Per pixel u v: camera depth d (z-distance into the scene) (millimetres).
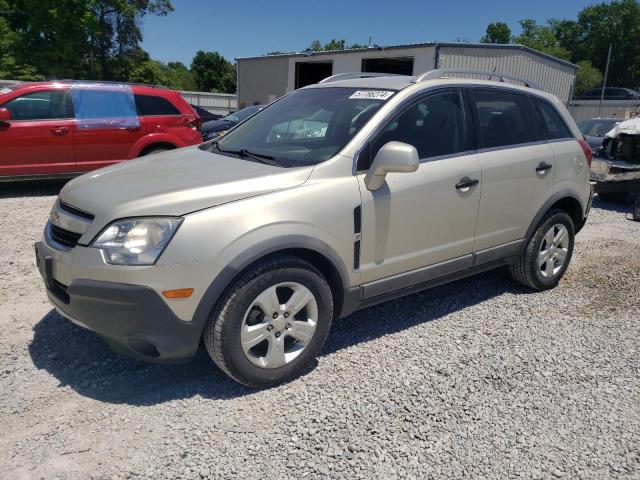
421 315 4156
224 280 2742
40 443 2559
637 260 5840
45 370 3193
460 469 2492
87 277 2711
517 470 2506
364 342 3674
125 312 2664
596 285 4973
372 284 3420
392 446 2621
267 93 27344
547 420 2883
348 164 3256
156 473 2387
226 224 2770
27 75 37281
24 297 4242
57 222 3047
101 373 3184
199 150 3980
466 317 4148
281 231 2895
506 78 4488
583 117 31484
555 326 4039
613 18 67750
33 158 8031
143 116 8797
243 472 2408
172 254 2656
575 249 6285
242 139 3980
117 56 44094
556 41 71312
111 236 2699
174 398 2949
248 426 2723
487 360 3482
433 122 3715
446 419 2854
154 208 2725
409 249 3557
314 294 3094
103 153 8500
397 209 3402
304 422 2768
